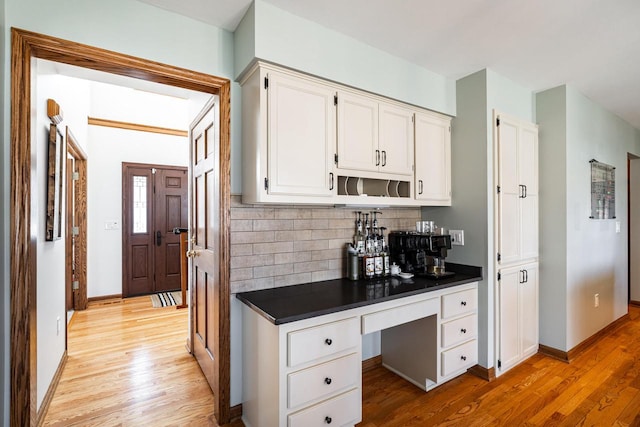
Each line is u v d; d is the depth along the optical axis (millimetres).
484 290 2375
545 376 2408
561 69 2420
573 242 2734
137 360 2658
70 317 3738
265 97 1708
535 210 2762
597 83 2662
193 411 1995
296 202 1819
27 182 1416
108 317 3738
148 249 4789
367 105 2109
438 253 2367
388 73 2172
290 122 1782
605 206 3234
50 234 2037
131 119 4641
